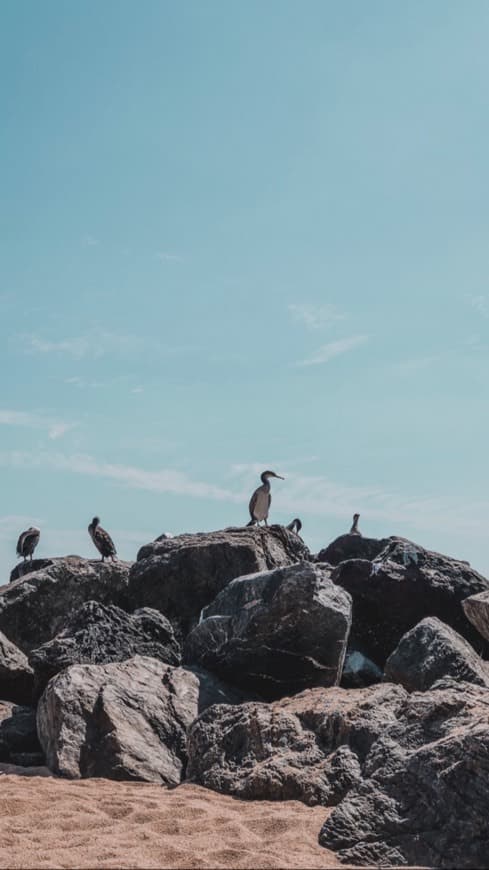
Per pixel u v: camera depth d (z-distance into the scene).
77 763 10.17
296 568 12.50
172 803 8.67
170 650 13.08
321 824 7.76
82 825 7.95
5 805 8.51
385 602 13.91
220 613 13.32
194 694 11.33
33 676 13.54
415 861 6.98
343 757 8.80
